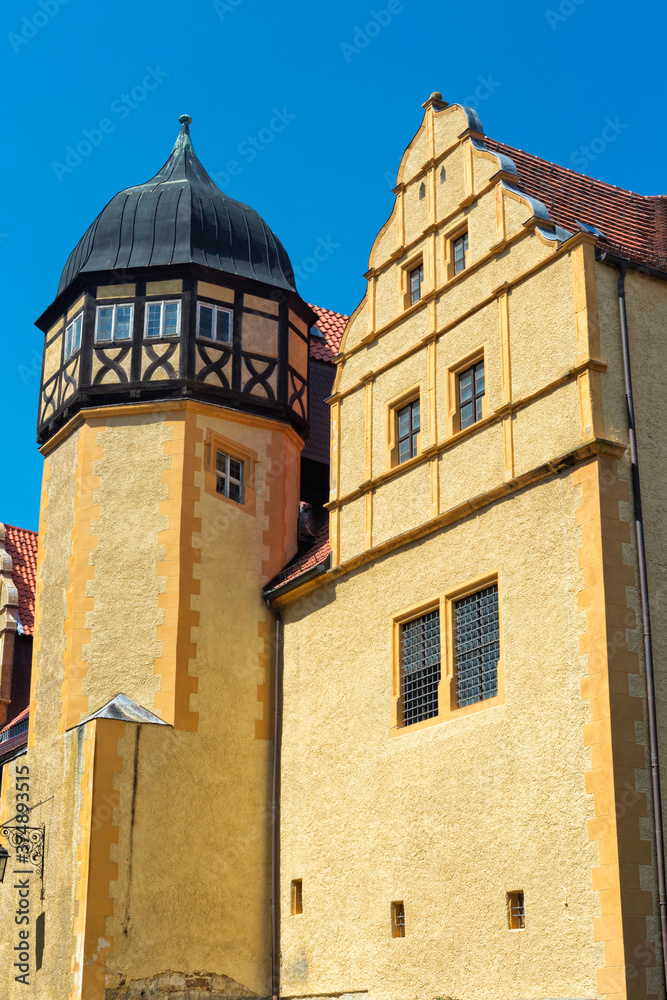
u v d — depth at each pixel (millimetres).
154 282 20844
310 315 22453
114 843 17547
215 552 19906
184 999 17438
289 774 18766
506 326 16156
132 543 19797
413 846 15836
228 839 18516
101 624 19500
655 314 15547
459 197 17766
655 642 13969
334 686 18156
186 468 19969
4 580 27625
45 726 19625
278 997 17859
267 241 22047
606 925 12852
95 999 16750
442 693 15898
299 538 21500
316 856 17719
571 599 14219
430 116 18781
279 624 19953
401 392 18141
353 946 16547
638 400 14922
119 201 21750
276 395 21172
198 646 19234
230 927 18109
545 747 14102
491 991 14125
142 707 18844
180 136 23234
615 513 14203
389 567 17453
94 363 20656
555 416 15062
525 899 13938
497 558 15445
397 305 18734
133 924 17359
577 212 17578
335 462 19234
